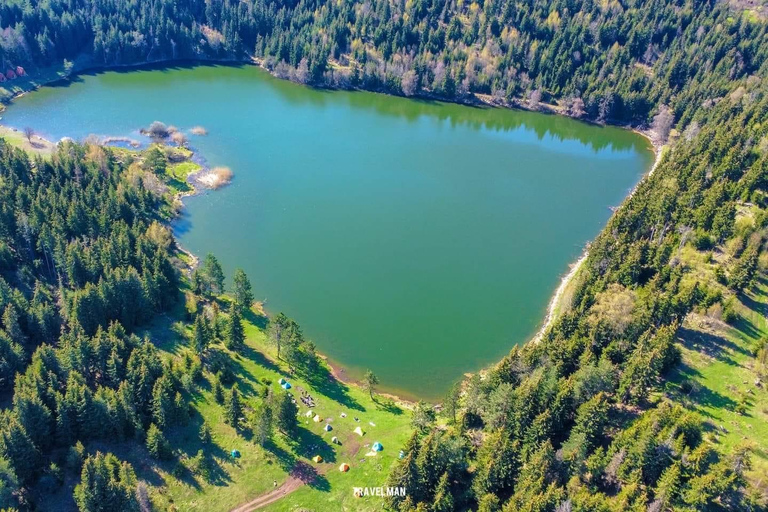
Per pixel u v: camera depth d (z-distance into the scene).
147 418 99.75
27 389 93.81
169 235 158.12
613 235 148.75
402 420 110.00
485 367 127.31
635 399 99.06
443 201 198.50
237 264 157.12
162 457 94.75
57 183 159.75
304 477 95.19
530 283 157.62
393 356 129.00
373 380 114.31
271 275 153.25
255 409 105.81
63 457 93.50
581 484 84.00
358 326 137.12
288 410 99.62
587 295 124.00
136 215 158.88
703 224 145.25
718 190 150.00
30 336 114.50
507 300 150.00
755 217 143.62
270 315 138.12
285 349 116.50
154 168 192.38
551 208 198.50
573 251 174.00
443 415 105.00
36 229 139.00
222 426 102.38
